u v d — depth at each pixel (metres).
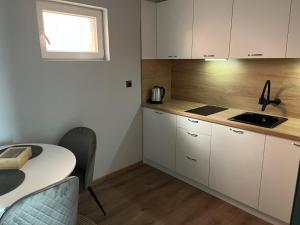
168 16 2.69
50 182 1.29
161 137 2.80
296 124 1.99
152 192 2.49
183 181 2.71
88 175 1.87
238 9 2.08
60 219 1.14
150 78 2.97
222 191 2.29
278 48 1.91
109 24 2.44
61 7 2.16
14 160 1.43
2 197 1.16
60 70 2.17
